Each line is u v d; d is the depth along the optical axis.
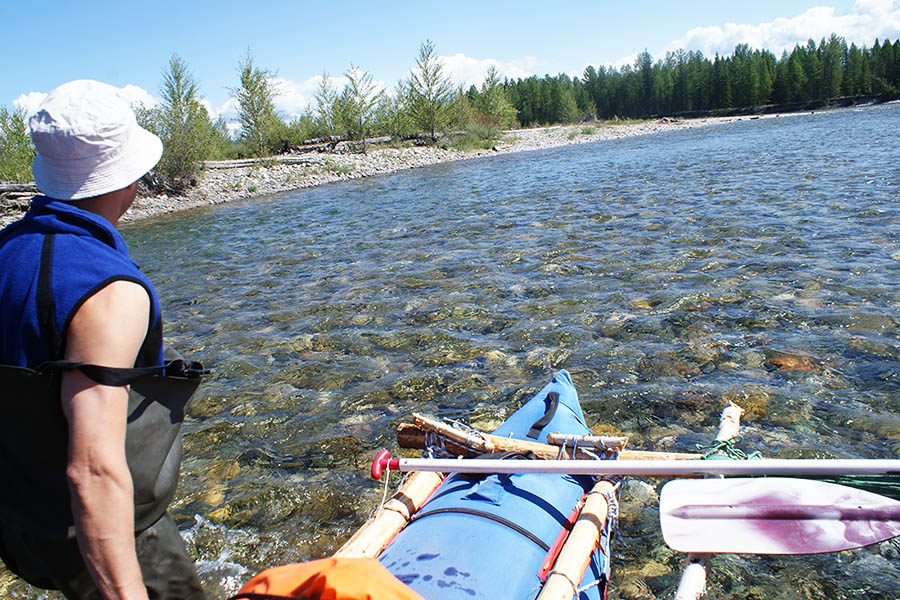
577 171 23.36
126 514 1.67
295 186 26.94
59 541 1.90
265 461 4.95
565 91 93.06
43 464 1.82
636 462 2.95
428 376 6.18
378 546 2.87
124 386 1.70
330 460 4.91
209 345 7.54
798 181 15.47
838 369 5.64
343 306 8.59
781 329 6.55
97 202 1.89
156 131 24.50
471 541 2.71
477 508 2.92
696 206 13.39
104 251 1.79
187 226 17.95
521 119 84.56
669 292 7.92
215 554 3.95
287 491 4.54
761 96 93.75
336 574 1.64
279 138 37.59
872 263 8.35
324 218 17.03
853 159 18.97
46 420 1.75
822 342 6.16
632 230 11.59
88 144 1.82
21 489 1.88
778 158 21.38
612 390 5.61
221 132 38.81
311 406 5.78
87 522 1.63
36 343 1.68
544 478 3.23
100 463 1.62
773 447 4.61
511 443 3.50
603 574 2.96
